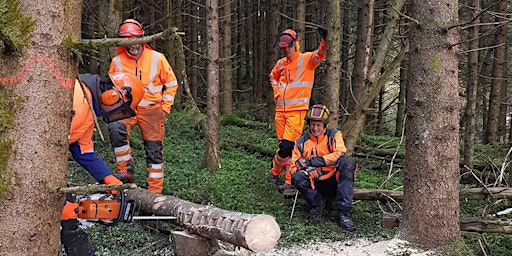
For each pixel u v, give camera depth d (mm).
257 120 14383
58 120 1771
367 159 7781
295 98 5926
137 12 14391
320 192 5207
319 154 5090
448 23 3744
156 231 4445
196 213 3693
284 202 5598
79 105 3117
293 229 4695
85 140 3289
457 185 3904
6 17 1668
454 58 3805
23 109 1686
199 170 6676
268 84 10852
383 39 6598
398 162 7762
